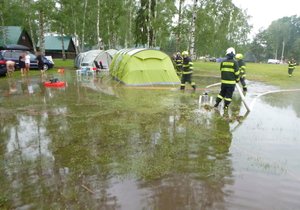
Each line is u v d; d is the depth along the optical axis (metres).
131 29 37.38
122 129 6.93
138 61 15.40
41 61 20.45
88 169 4.69
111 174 4.52
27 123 7.41
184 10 24.59
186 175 4.50
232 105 10.18
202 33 25.88
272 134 6.73
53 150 5.53
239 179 4.39
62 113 8.52
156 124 7.41
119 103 10.09
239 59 13.59
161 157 5.20
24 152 5.42
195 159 5.14
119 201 3.77
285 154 5.47
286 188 4.14
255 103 10.66
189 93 12.65
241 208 3.63
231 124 7.58
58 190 4.03
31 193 3.95
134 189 4.07
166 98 11.27
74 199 3.80
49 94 11.95
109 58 23.77
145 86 14.78
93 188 4.09
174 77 15.86
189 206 3.67
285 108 9.80
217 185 4.20
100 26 36.47
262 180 4.37
